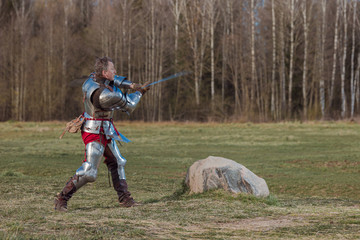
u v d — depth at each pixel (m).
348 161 13.81
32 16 55.19
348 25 47.44
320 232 3.90
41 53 47.22
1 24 49.97
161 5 46.09
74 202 5.92
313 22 43.84
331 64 46.44
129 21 45.28
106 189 7.94
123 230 3.82
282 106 43.28
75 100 46.25
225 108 44.66
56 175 10.70
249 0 42.16
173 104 45.78
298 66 46.12
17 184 8.02
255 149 18.17
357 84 44.88
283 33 42.34
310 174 11.70
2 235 3.36
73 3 56.97
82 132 5.21
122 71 43.66
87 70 45.31
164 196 6.45
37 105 45.62
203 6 44.88
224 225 4.25
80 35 52.00
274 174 11.72
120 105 5.03
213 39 45.56
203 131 28.16
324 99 45.25
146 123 38.28
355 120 37.03
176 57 45.34
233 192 6.00
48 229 3.82
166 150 17.77
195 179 6.29
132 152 16.89
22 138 22.86
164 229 3.97
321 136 23.66
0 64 47.03
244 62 44.94
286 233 3.86
